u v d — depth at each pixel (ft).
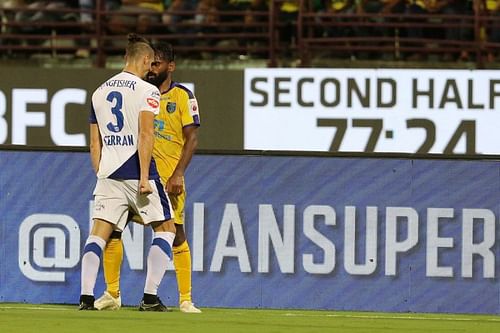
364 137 142.00
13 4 158.71
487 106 141.28
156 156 73.00
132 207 67.41
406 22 153.38
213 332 55.47
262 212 80.12
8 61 153.07
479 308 79.71
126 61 67.26
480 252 79.82
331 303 79.97
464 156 79.66
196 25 153.48
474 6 152.76
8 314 63.72
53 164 80.28
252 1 156.87
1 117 143.64
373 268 79.97
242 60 149.18
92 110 67.41
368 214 79.97
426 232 79.92
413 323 65.05
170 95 72.90
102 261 78.54
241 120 143.02
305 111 142.20
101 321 59.67
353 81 141.69
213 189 80.07
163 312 67.31
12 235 80.28
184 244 72.64
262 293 80.07
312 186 80.02
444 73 141.28
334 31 153.69
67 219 80.23
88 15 157.48
